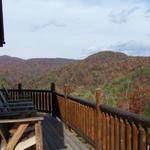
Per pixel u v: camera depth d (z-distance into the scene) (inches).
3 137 215.6
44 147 319.9
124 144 208.2
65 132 393.1
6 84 1503.4
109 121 239.6
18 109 267.3
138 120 179.0
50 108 529.7
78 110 346.9
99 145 262.7
